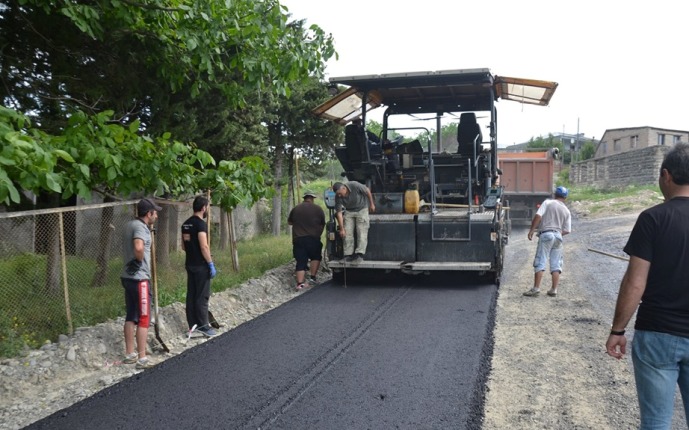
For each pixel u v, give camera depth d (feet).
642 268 9.52
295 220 31.83
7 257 22.21
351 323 22.94
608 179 128.47
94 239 30.83
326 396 15.37
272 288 30.45
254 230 57.62
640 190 98.02
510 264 38.75
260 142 39.17
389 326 22.36
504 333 21.43
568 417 14.11
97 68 25.13
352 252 31.27
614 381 16.46
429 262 30.94
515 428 13.51
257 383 16.39
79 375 17.75
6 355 17.44
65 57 23.90
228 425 13.73
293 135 51.19
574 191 127.13
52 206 23.82
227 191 22.82
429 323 22.74
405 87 33.91
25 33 22.97
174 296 25.93
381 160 35.37
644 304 9.64
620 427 13.58
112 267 28.58
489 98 36.52
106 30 23.04
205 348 19.80
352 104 38.34
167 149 20.11
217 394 15.62
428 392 15.55
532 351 19.21
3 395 15.75
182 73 25.18
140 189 20.44
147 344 20.38
